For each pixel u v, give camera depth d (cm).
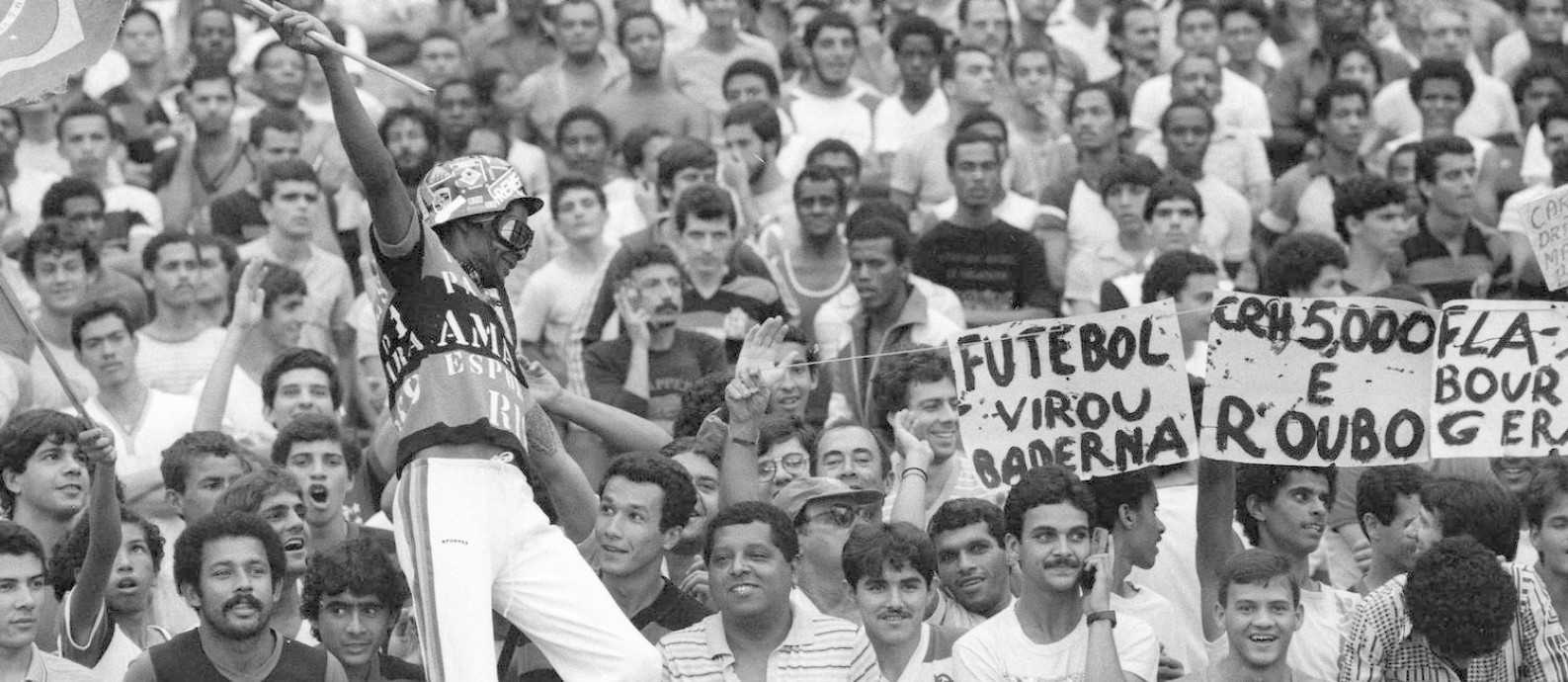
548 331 2295
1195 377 1764
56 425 1611
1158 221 2370
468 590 1205
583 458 1939
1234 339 1580
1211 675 1443
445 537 1208
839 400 2112
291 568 1570
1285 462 1576
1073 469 1573
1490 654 1462
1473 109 2844
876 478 1641
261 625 1380
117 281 2266
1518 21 3191
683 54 2897
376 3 3138
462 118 2731
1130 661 1432
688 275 2170
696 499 1488
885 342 2128
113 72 2911
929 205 2628
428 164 2581
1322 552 1858
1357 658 1462
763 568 1426
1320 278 2061
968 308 2342
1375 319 1582
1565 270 1620
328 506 1692
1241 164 2689
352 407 2344
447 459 1220
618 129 2727
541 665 1492
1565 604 1527
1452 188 2422
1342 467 1698
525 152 2677
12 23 1277
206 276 2181
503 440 1227
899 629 1436
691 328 2148
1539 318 1585
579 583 1237
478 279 1261
